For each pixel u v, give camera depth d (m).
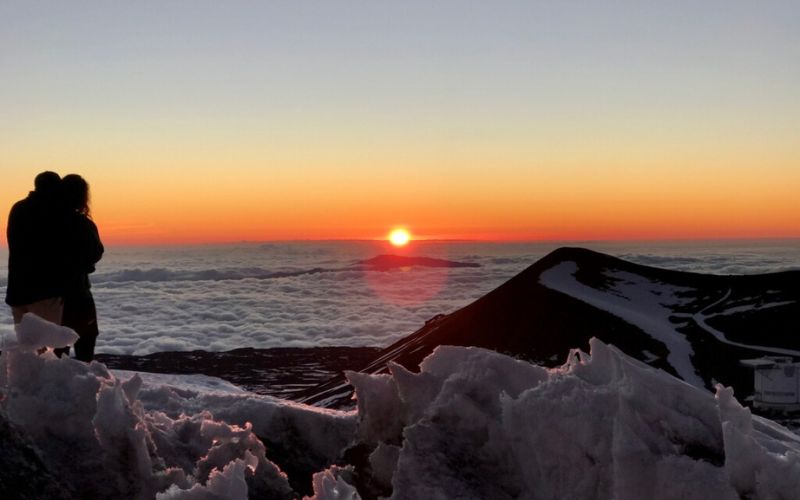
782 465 1.59
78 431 1.88
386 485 2.09
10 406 1.87
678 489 1.61
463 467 1.91
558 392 1.89
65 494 1.72
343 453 2.28
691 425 1.74
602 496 1.72
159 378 5.61
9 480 1.63
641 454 1.67
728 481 1.60
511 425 1.91
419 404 2.17
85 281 5.93
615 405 1.79
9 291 5.75
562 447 1.81
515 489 1.88
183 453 2.10
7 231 5.75
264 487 2.11
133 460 1.85
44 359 2.00
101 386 1.93
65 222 5.74
